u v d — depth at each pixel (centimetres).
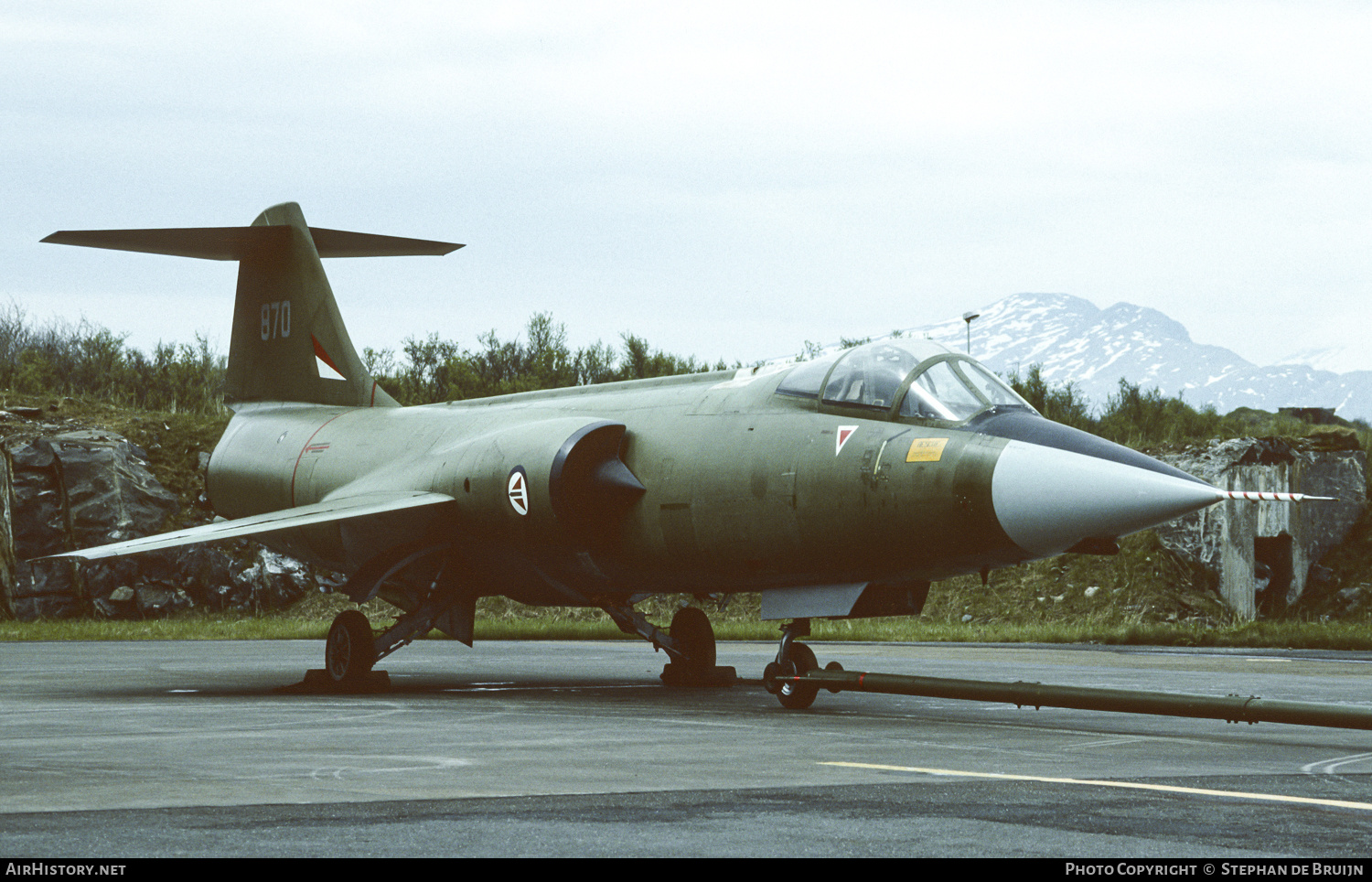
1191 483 919
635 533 1210
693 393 1250
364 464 1498
